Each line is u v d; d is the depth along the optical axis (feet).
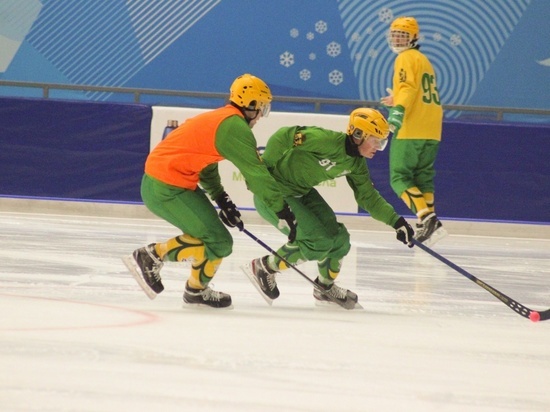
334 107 124.67
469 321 44.14
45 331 32.89
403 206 105.50
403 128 77.56
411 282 60.39
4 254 61.36
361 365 30.35
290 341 34.35
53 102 103.86
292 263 46.55
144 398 23.66
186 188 42.19
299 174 45.96
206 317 39.63
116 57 132.57
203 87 132.67
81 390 24.04
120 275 53.47
